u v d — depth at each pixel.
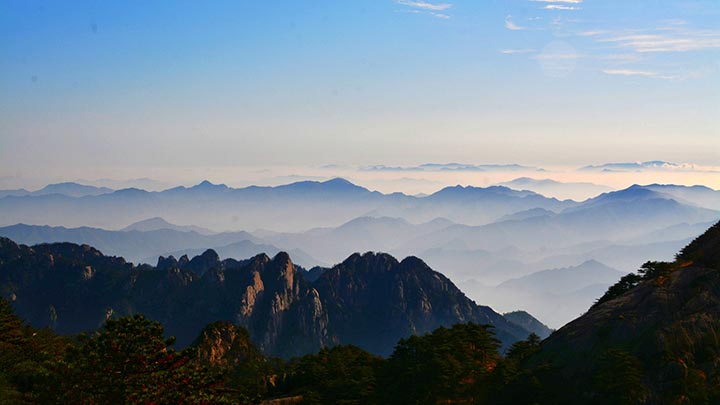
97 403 48.16
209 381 53.09
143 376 49.28
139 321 50.97
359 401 86.88
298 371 110.44
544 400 70.31
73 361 50.09
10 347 82.19
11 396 66.38
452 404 80.81
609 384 66.06
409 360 88.94
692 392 64.62
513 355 94.44
